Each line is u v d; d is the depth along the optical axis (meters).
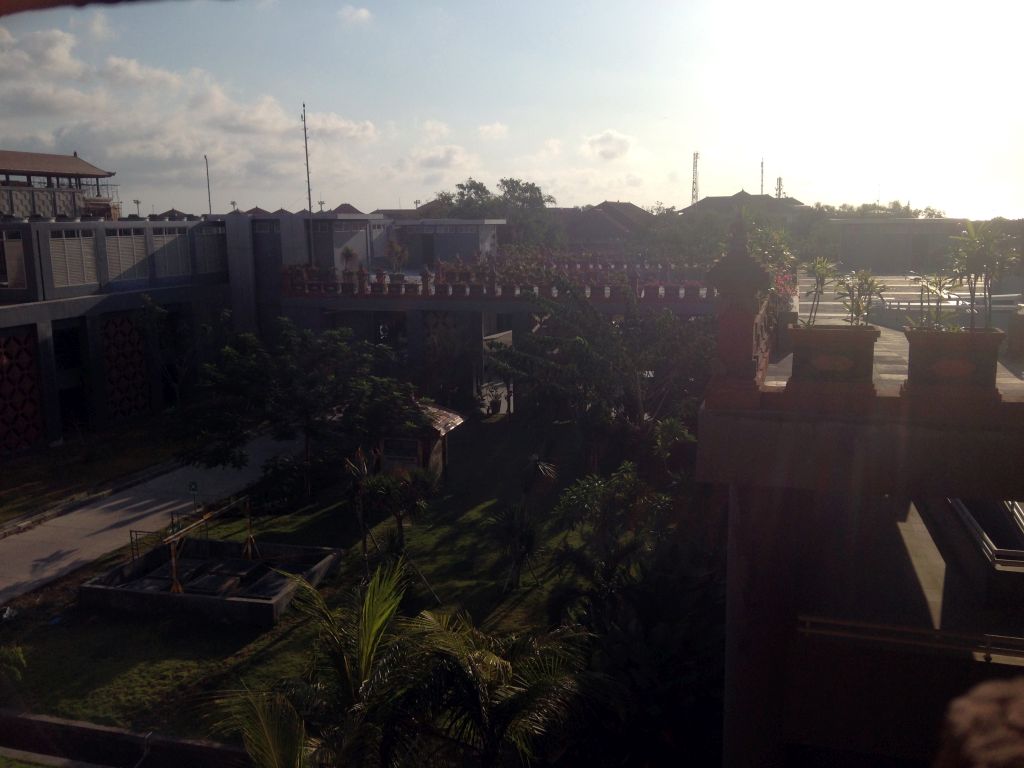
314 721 8.72
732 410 7.86
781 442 7.76
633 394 26.97
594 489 18.36
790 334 7.76
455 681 8.53
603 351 26.48
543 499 25.72
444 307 36.25
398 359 36.66
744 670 9.00
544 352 27.80
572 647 11.14
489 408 36.66
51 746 14.18
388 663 8.62
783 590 8.65
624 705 10.80
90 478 27.67
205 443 24.61
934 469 7.49
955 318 11.91
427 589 18.84
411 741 8.58
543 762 11.72
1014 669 8.36
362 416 24.84
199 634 17.45
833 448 7.66
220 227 40.81
